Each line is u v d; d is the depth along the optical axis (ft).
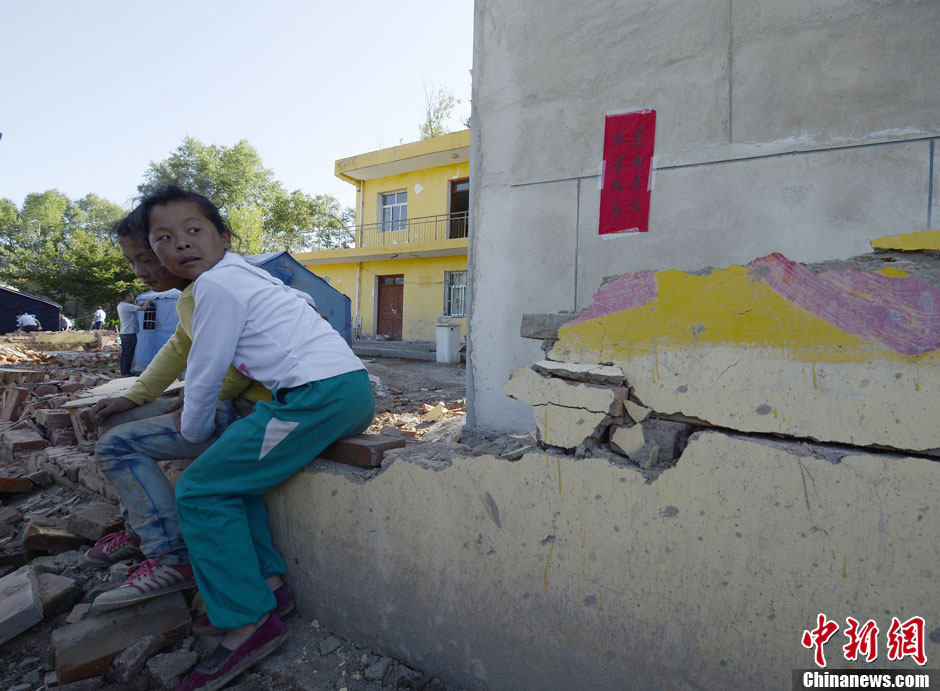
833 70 9.89
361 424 6.56
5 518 9.28
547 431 5.18
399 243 61.16
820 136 10.00
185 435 6.15
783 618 4.06
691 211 11.18
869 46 9.59
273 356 5.91
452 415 19.88
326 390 5.81
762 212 10.52
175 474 8.55
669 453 4.66
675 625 4.43
